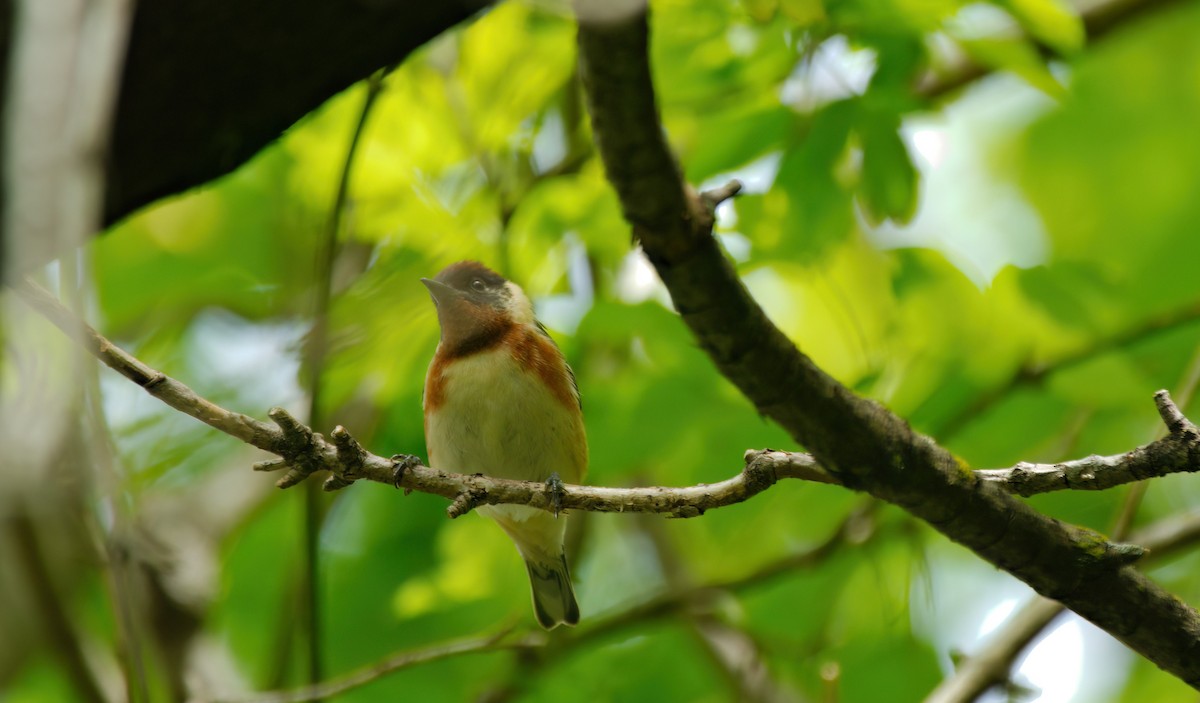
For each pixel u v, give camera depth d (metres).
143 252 12.81
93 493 3.67
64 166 3.19
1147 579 6.20
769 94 10.40
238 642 12.78
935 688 11.75
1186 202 15.45
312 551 9.80
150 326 11.87
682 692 12.91
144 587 10.39
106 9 3.35
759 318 5.02
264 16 4.47
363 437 12.80
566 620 10.91
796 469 6.69
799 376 5.27
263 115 4.79
